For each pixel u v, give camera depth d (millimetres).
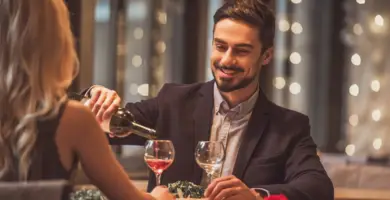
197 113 2963
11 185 1918
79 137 2012
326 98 7188
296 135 2912
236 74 2801
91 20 4297
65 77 2025
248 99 2908
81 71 4242
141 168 5305
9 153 1948
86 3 4270
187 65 6395
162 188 2398
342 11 7195
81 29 4258
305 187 2695
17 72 1954
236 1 2828
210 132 2928
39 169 1948
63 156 1984
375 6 7219
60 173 1975
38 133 1946
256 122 2908
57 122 1973
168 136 2980
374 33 7238
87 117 2029
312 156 2875
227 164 2879
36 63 1957
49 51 1976
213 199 2430
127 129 2762
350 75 7230
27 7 1964
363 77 7242
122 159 5258
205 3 6383
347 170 5105
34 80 1952
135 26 6152
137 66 6172
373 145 7211
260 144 2889
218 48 2824
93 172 2072
